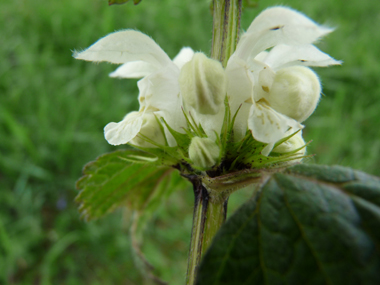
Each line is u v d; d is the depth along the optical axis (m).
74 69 0.18
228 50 0.05
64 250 0.14
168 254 0.15
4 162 0.15
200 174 0.05
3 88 0.17
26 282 0.13
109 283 0.14
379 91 0.19
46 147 0.15
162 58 0.05
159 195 0.08
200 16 0.22
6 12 0.21
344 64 0.20
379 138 0.17
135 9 0.21
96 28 0.20
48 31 0.20
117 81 0.18
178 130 0.05
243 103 0.05
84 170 0.07
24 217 0.14
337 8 0.25
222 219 0.05
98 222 0.15
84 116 0.17
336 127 0.17
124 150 0.07
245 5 0.07
